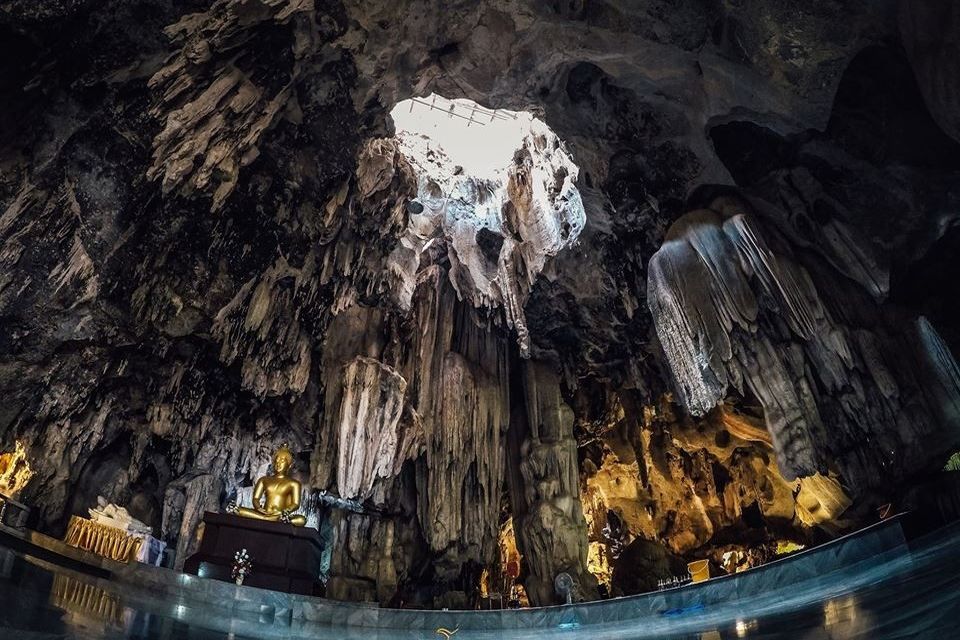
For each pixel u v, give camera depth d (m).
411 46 12.20
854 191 12.17
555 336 18.28
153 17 9.73
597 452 20.44
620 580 17.73
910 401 11.86
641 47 11.77
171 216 12.41
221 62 10.98
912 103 10.91
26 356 12.20
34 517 12.51
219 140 11.66
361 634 10.53
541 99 13.41
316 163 13.36
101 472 14.04
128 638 6.87
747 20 10.65
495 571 19.53
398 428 15.72
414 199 16.28
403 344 16.86
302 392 15.42
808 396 12.58
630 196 14.15
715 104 12.06
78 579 8.26
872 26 10.10
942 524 9.95
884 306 12.59
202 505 14.55
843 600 8.22
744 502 19.27
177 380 14.40
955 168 11.12
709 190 13.59
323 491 15.37
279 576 11.06
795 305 12.45
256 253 13.76
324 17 11.23
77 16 9.30
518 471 17.66
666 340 14.27
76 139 10.62
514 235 17.05
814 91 10.95
